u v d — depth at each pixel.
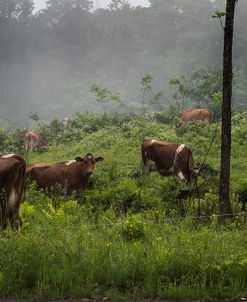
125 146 50.72
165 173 38.31
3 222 19.94
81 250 16.36
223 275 15.05
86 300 14.16
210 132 52.28
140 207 28.27
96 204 30.05
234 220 23.75
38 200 28.30
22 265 15.02
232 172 38.47
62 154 53.22
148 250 16.56
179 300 14.22
